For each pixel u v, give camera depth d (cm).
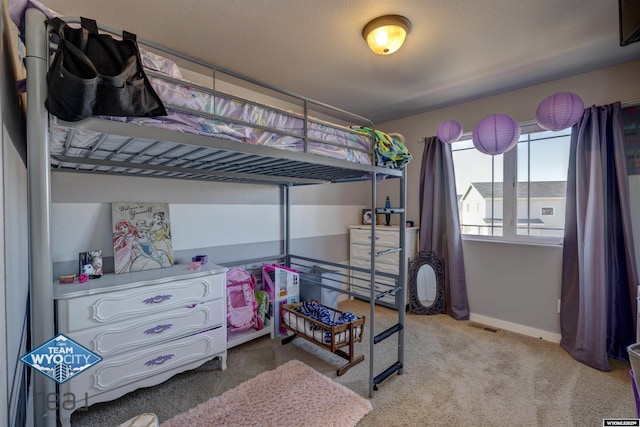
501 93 289
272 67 235
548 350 244
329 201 370
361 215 413
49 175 85
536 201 275
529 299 276
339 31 187
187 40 196
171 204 240
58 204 192
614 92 232
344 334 213
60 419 151
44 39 84
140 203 223
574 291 244
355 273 378
